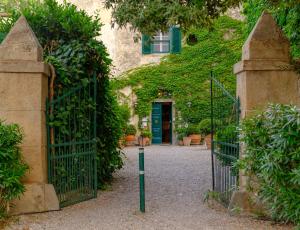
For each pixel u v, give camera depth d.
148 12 5.50
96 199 6.79
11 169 5.23
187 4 5.64
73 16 7.07
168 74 19.56
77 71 6.66
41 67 5.75
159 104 19.83
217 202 6.44
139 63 19.52
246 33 8.83
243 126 4.80
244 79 5.52
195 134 19.45
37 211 5.76
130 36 19.44
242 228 4.98
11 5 13.04
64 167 6.31
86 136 6.86
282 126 4.18
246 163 4.74
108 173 8.28
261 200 4.93
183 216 5.63
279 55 5.50
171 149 17.02
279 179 4.26
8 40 5.74
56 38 7.19
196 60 19.56
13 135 5.22
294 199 4.20
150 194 7.23
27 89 5.76
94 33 7.18
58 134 6.29
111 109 8.39
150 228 5.07
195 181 8.56
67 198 6.39
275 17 6.62
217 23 19.52
